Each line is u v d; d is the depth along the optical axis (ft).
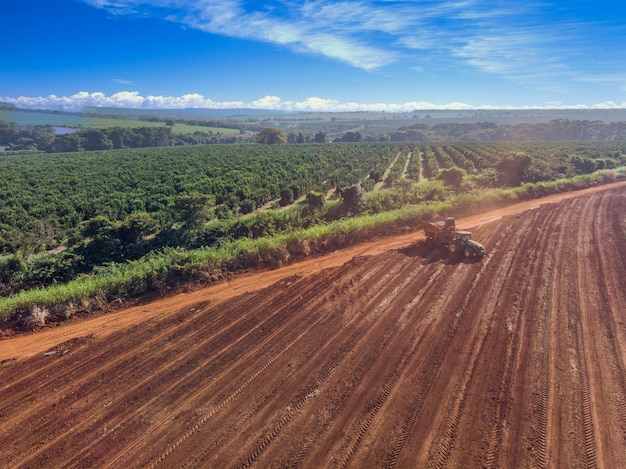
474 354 45.85
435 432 34.65
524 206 124.36
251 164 263.70
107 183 213.66
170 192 172.86
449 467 31.12
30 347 50.11
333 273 70.64
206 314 57.21
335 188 195.72
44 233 114.73
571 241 86.53
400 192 134.62
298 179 207.41
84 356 47.67
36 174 255.09
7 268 75.82
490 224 101.76
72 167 289.12
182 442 34.35
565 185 153.07
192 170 241.76
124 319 56.75
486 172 172.04
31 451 33.91
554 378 41.37
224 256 73.92
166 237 94.27
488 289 62.69
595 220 104.42
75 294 60.34
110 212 141.28
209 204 115.96
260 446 33.63
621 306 56.65
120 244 89.71
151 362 46.06
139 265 71.31
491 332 50.34
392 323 53.06
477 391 39.70
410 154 360.48
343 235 89.40
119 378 43.34
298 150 398.62
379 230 96.12
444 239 80.89
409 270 71.10
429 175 230.07
